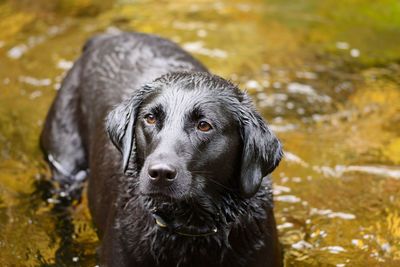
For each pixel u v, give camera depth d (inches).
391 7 424.2
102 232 223.8
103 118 239.8
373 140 291.7
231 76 338.3
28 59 354.3
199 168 175.0
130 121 187.5
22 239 237.9
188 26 394.0
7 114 307.7
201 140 175.0
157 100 179.8
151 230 192.1
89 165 253.6
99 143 236.2
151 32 386.3
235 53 362.6
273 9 422.0
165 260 193.5
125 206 199.9
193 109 175.9
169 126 175.0
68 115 267.7
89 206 246.2
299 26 398.3
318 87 332.2
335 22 404.5
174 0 432.5
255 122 181.8
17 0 419.5
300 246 233.5
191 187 173.5
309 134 296.4
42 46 368.5
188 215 187.6
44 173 271.6
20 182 267.4
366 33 392.2
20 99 319.3
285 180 266.7
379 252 230.2
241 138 183.2
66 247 233.6
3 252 231.5
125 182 206.7
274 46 372.8
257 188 180.9
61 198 259.4
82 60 272.7
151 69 244.5
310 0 435.5
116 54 259.3
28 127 299.7
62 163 267.6
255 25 398.3
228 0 433.7
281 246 231.6
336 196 257.8
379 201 254.8
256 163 181.3
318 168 273.6
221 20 403.9
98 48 269.9
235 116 181.3
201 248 192.1
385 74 346.6
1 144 288.7
